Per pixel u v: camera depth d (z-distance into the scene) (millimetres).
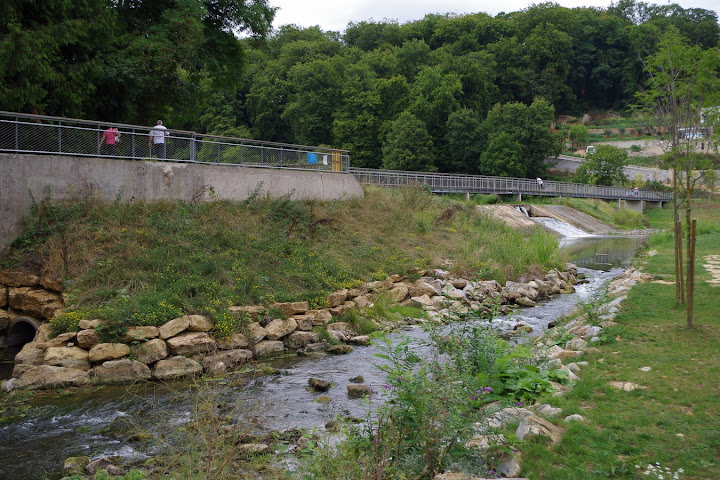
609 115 129875
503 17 150750
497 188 56000
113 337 12703
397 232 26625
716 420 7070
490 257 25766
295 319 15602
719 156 11625
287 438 8117
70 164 17516
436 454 5930
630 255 36031
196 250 17250
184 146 21453
